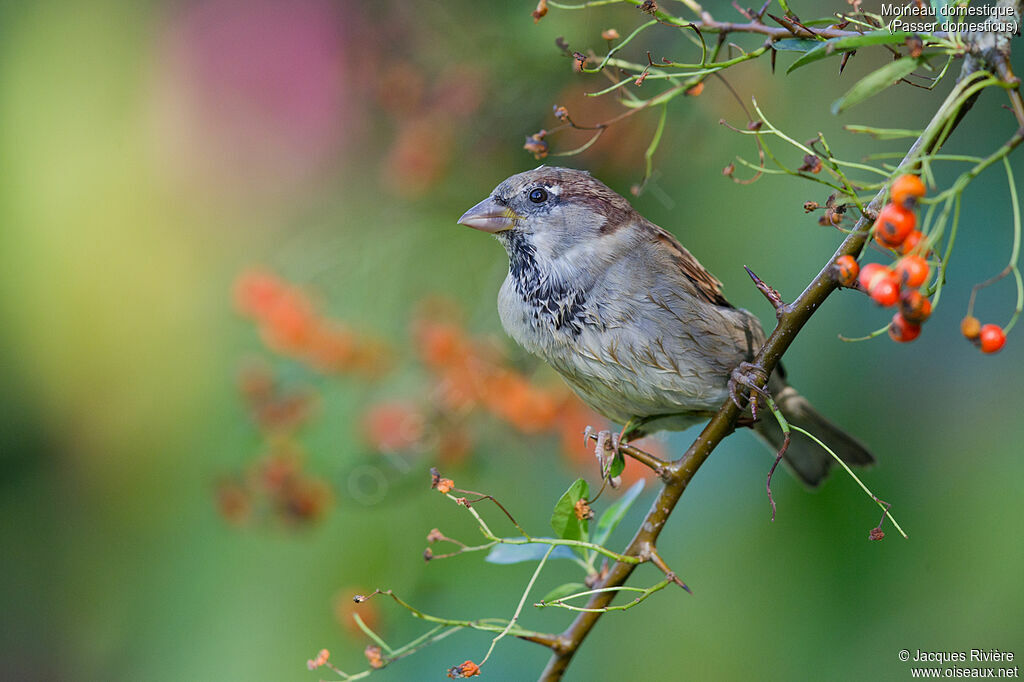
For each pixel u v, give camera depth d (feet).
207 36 33.91
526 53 28.73
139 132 36.14
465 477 30.68
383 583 29.73
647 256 23.13
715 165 29.89
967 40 13.89
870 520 29.09
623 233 23.34
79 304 38.04
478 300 30.73
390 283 30.76
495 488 30.78
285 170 34.06
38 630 36.52
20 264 38.06
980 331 13.67
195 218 36.40
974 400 29.09
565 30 28.27
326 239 32.24
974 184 28.55
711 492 30.22
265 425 29.01
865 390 29.27
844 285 15.75
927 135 13.97
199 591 32.94
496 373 29.17
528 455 30.76
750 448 30.04
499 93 29.48
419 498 30.48
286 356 29.58
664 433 29.99
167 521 35.83
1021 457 28.19
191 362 37.40
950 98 13.89
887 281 13.62
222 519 30.12
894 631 28.14
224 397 35.99
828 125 30.04
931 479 28.96
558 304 23.47
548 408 29.04
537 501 30.76
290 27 32.94
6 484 38.50
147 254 37.37
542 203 23.59
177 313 37.60
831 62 30.32
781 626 29.01
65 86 37.58
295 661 30.53
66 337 38.14
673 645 29.63
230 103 33.58
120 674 34.60
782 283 28.89
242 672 30.94
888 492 29.07
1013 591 27.35
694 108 29.14
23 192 37.58
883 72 13.87
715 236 29.84
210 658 31.42
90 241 37.60
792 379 29.25
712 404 23.43
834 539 29.30
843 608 28.81
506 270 30.55
